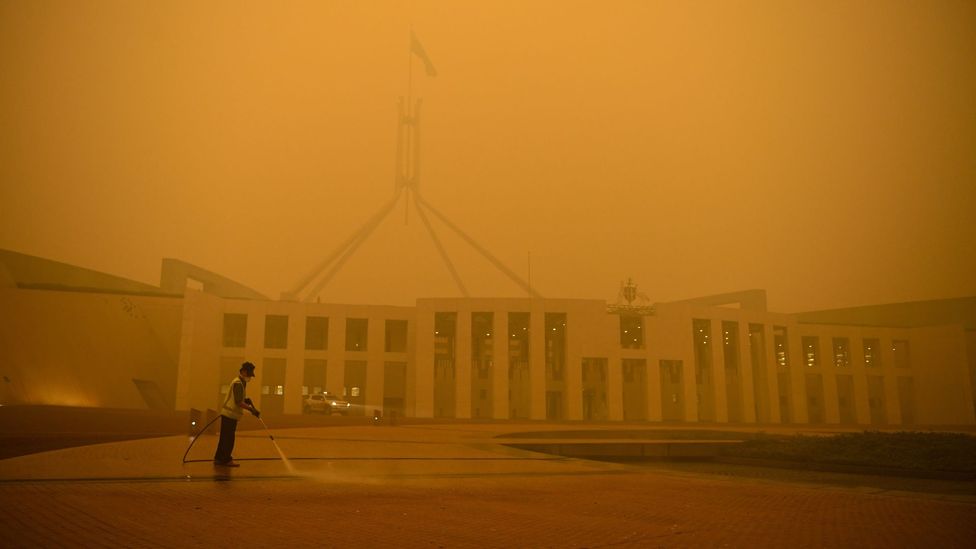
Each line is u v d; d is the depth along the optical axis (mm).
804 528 7551
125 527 6297
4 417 27406
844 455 20422
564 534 6812
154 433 22484
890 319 78875
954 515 8773
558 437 31453
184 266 66000
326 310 62344
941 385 69938
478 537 6504
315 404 57562
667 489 11164
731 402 68125
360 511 7789
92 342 53938
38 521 6445
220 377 61250
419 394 59750
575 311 61562
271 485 9844
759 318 67562
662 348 63469
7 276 51812
